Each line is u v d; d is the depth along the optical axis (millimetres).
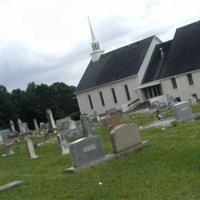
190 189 12719
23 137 53125
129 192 13656
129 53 79750
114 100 79188
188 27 71375
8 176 21438
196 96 66250
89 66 87625
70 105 120250
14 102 106375
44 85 116625
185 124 28000
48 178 18469
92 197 13859
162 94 70375
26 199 15203
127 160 18828
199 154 17047
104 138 30844
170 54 70438
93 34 88062
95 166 19047
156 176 14961
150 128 30172
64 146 27016
